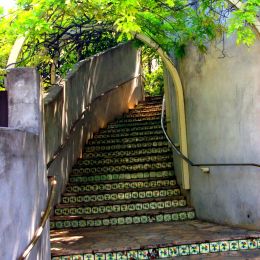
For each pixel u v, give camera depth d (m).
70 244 4.83
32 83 3.70
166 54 6.20
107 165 7.54
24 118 3.66
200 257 4.43
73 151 7.57
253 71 4.92
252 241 4.66
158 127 8.98
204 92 5.69
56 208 6.25
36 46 5.21
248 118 4.98
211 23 4.70
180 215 6.05
